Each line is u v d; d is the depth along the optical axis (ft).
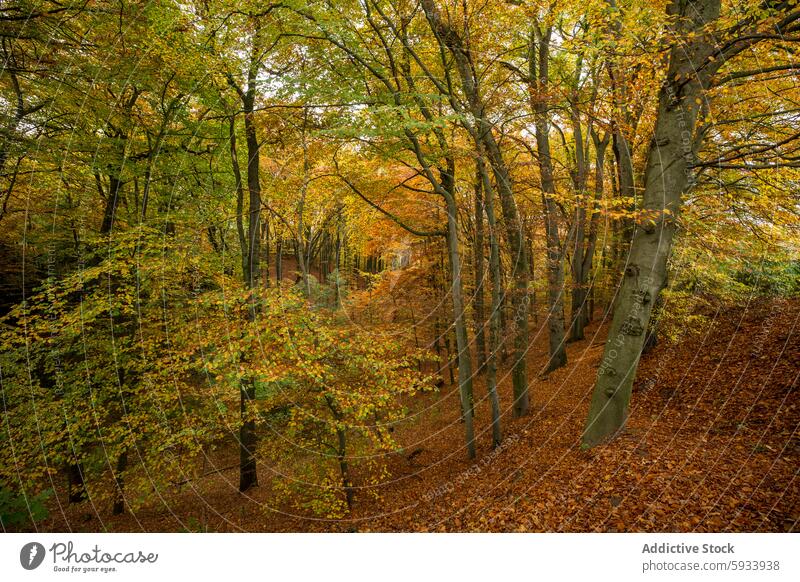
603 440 21.01
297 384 27.30
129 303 25.48
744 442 17.85
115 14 25.36
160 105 30.78
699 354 30.04
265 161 41.29
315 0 26.76
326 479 27.02
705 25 17.25
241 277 38.29
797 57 18.02
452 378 60.13
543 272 46.70
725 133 24.77
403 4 27.66
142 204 32.86
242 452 33.30
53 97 24.70
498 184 31.55
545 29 33.47
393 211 45.93
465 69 28.22
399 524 21.80
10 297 38.86
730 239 28.09
